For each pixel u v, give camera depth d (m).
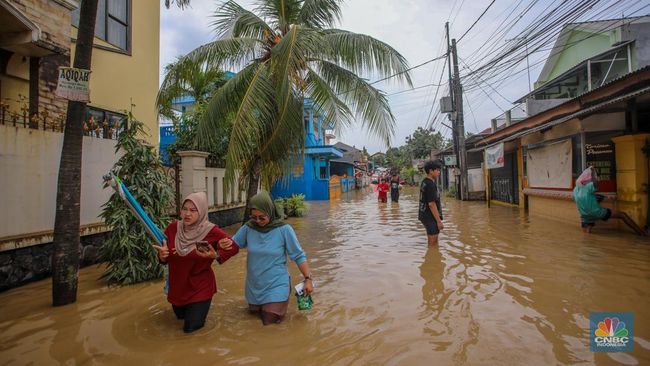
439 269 5.45
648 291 4.23
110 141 6.80
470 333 3.25
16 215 5.12
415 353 2.92
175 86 9.35
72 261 4.36
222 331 3.44
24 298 4.58
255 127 8.07
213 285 3.67
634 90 7.32
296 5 9.55
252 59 9.30
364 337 3.23
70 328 3.59
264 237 3.75
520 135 11.59
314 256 6.74
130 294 4.68
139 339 3.31
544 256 6.07
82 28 4.33
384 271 5.45
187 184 8.86
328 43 8.71
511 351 2.91
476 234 8.55
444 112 20.55
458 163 20.72
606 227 8.59
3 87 6.80
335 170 36.28
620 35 13.98
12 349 3.15
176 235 3.54
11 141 5.07
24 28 5.81
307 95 9.77
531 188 12.27
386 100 9.91
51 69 7.29
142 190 5.35
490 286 4.56
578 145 9.25
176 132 11.38
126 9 10.32
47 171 5.59
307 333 3.35
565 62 19.48
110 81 9.68
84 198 6.23
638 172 7.72
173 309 3.73
